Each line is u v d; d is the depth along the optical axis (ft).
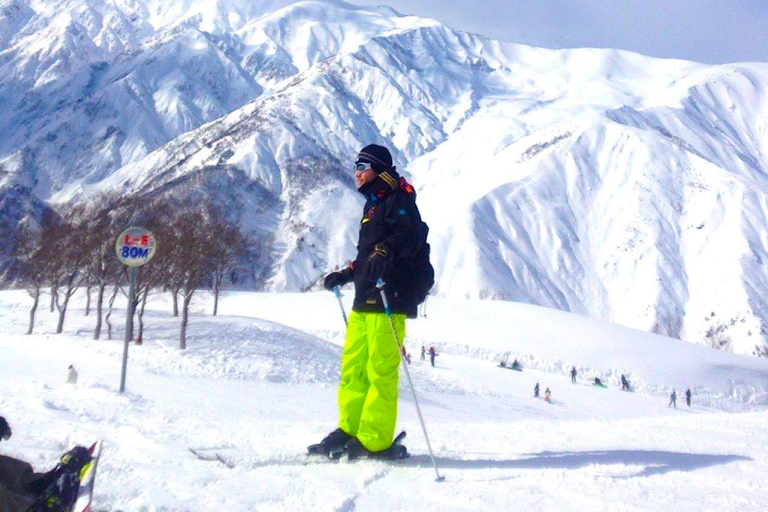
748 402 195.42
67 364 74.95
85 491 10.00
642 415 126.11
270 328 142.00
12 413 20.04
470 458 16.70
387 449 15.99
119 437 17.10
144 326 144.46
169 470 13.89
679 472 15.65
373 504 12.51
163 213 192.24
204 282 167.94
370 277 15.87
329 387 103.40
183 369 97.55
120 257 36.42
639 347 213.87
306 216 598.34
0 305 194.18
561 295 526.57
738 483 14.74
